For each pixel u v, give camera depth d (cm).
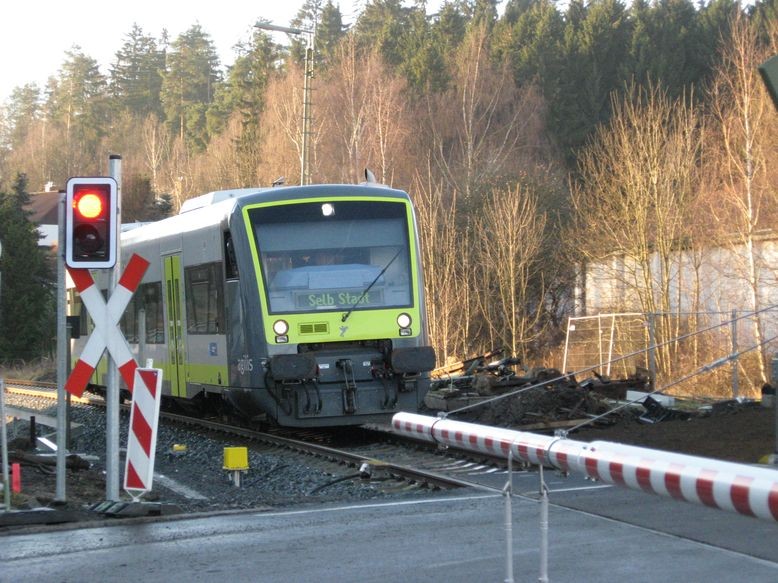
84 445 3094
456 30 13425
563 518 1521
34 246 8994
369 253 2748
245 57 16000
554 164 9275
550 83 10356
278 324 2658
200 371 3036
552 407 3003
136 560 1315
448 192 7281
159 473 2386
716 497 761
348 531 1472
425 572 1225
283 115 11144
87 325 4409
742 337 4706
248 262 2692
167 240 3300
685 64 10406
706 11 10731
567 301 6669
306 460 2442
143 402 1648
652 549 1313
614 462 852
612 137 6825
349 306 2700
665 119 6084
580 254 6188
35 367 8119
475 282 6397
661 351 4459
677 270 5666
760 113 5138
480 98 9856
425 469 2223
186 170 14375
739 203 5062
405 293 2748
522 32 11869
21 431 3297
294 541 1412
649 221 5566
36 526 1512
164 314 3347
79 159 18100
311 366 2622
